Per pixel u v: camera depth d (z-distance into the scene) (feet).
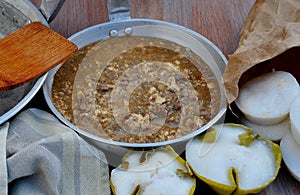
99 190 2.19
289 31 2.36
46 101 2.30
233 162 2.16
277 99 2.37
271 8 2.54
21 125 2.25
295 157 2.26
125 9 2.72
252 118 2.35
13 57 2.39
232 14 2.95
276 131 2.34
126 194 2.09
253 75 2.51
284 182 2.26
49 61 2.38
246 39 2.42
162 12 2.96
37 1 3.00
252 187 2.11
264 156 2.19
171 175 2.12
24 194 2.14
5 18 2.76
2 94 2.44
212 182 2.10
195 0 3.03
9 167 2.10
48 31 2.49
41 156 2.10
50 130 2.22
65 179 2.17
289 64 2.56
